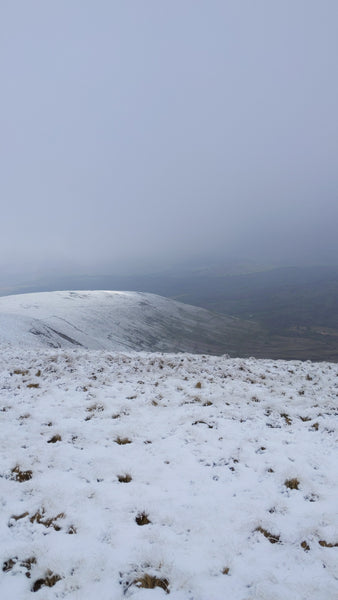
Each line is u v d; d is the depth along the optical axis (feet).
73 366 51.90
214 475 22.76
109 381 44.19
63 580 14.11
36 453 24.72
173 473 22.91
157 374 49.39
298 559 15.74
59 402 35.63
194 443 27.20
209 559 15.49
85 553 15.64
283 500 20.11
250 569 15.01
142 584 13.99
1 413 32.04
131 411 33.65
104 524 17.71
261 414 33.65
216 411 33.86
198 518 18.35
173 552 15.81
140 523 18.02
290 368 59.06
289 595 13.64
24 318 367.45
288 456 25.36
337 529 17.74
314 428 30.63
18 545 16.05
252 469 23.61
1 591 13.50
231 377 48.57
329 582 14.35
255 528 17.76
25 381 43.16
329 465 24.26
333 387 45.80
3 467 22.65
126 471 22.68
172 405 35.55
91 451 25.61
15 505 18.95
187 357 69.00
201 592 13.78
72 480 21.63
